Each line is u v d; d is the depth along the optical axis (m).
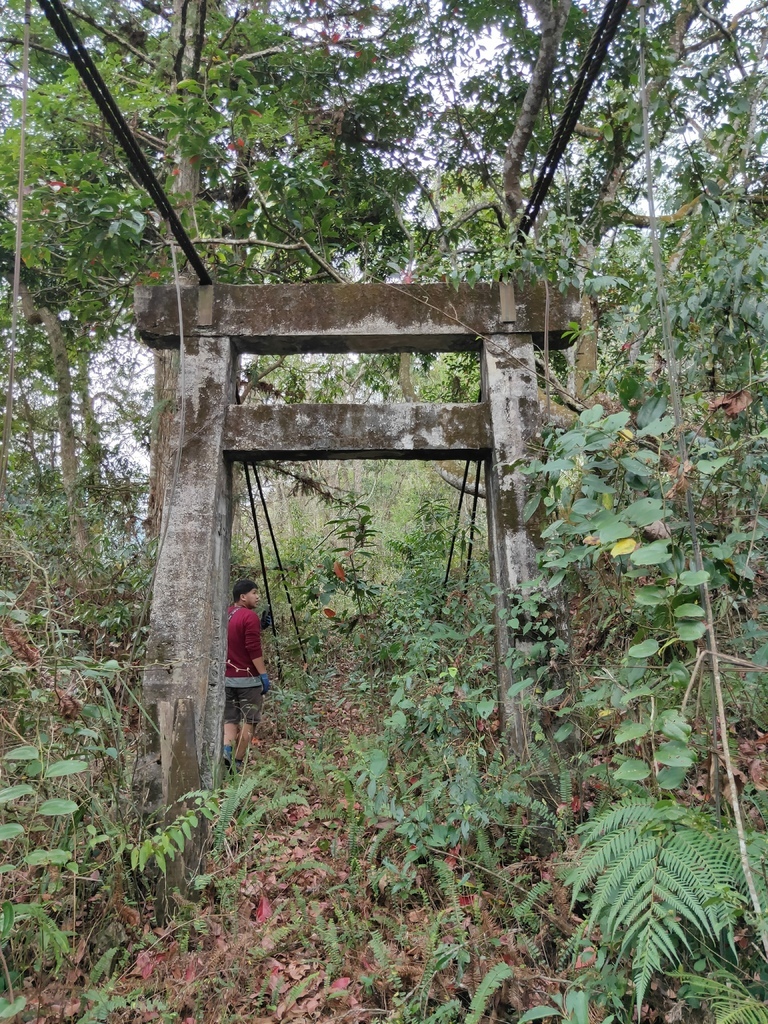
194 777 3.34
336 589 5.26
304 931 2.87
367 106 7.81
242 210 6.03
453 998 2.46
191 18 7.46
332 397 10.15
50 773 2.20
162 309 3.89
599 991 2.16
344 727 5.04
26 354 11.21
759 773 2.48
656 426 2.33
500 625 3.71
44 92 5.64
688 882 1.81
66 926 2.73
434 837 2.94
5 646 2.81
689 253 3.74
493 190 8.57
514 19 6.97
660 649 2.01
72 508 7.54
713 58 4.61
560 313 3.92
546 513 3.10
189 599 3.62
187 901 3.04
